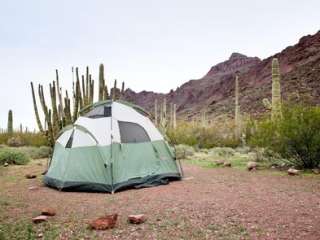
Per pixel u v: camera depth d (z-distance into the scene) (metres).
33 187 9.31
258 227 5.34
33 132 26.12
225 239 4.88
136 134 9.90
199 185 9.09
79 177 8.98
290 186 8.54
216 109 101.56
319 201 6.89
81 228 5.54
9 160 14.35
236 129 22.64
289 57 115.50
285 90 72.12
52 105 16.58
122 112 9.96
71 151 9.45
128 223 5.75
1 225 5.74
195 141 23.58
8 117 26.41
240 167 12.53
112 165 8.95
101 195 8.39
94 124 9.70
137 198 7.73
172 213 6.26
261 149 13.81
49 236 5.17
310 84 68.88
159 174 9.73
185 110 149.50
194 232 5.20
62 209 6.86
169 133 24.78
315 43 110.75
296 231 5.13
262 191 8.00
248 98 89.12
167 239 4.95
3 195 8.31
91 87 16.12
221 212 6.24
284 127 11.62
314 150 11.19
